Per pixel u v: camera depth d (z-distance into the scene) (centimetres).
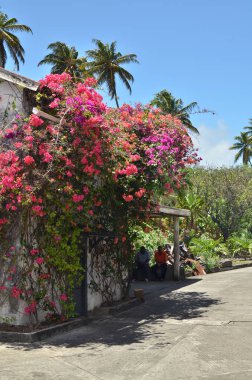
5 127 949
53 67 5075
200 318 1060
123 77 5050
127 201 1150
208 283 1802
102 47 4984
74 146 941
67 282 1028
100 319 1103
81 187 981
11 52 4616
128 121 1137
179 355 744
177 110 4931
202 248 2577
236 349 772
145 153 1120
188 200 3066
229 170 3788
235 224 3631
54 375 663
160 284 1845
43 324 971
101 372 674
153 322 1043
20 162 911
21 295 923
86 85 990
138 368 685
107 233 1182
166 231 2719
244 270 2392
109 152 983
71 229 1033
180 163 1162
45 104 988
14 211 937
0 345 848
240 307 1186
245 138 7125
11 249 934
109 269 1258
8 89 989
